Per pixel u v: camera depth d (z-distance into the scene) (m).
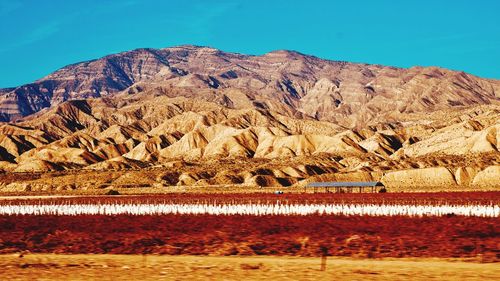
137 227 79.94
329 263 45.53
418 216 91.44
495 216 89.56
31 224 86.12
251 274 41.19
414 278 39.62
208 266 44.41
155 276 40.62
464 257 49.53
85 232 73.81
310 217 92.38
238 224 82.50
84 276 40.62
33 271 42.53
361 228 74.94
